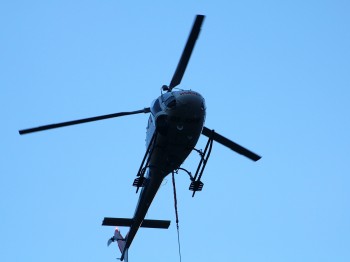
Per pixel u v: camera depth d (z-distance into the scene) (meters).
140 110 63.56
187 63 58.62
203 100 59.38
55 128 60.88
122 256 81.06
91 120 61.62
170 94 59.69
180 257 64.56
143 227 77.12
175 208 64.81
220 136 63.38
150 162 63.94
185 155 62.47
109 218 73.38
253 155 64.50
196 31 54.78
